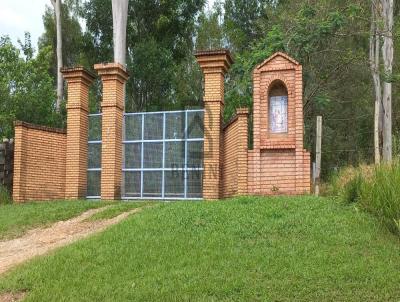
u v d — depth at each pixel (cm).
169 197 1496
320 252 707
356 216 851
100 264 721
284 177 1192
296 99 1201
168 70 3162
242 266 673
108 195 1519
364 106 3095
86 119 1630
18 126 1546
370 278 622
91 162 1611
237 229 820
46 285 666
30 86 2427
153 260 714
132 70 3130
